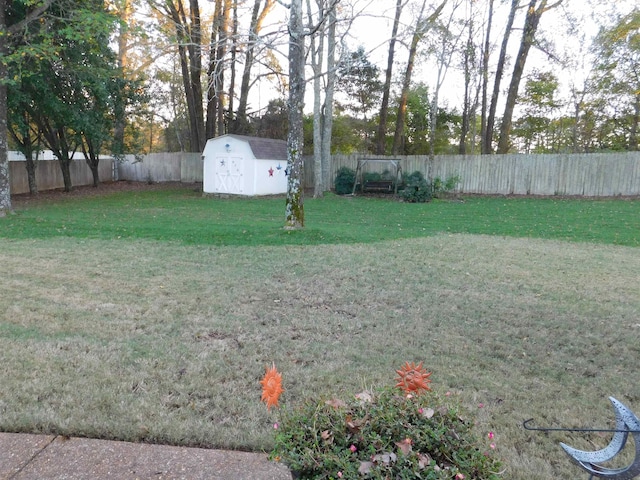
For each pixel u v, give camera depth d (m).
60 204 16.61
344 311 5.10
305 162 24.69
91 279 6.16
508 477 2.40
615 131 26.91
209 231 10.14
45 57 12.14
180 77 32.03
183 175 26.47
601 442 2.75
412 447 1.70
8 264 6.88
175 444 2.65
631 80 23.25
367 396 2.00
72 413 2.89
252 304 5.25
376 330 4.54
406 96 24.41
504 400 3.23
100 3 13.41
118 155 20.69
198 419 2.88
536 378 3.60
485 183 20.78
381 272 6.82
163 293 5.59
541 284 6.33
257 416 2.94
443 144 31.30
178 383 3.35
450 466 1.65
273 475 2.34
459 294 5.80
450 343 4.25
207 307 5.10
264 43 9.23
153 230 10.27
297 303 5.32
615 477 1.67
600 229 11.45
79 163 25.03
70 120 16.59
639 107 24.73
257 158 19.89
